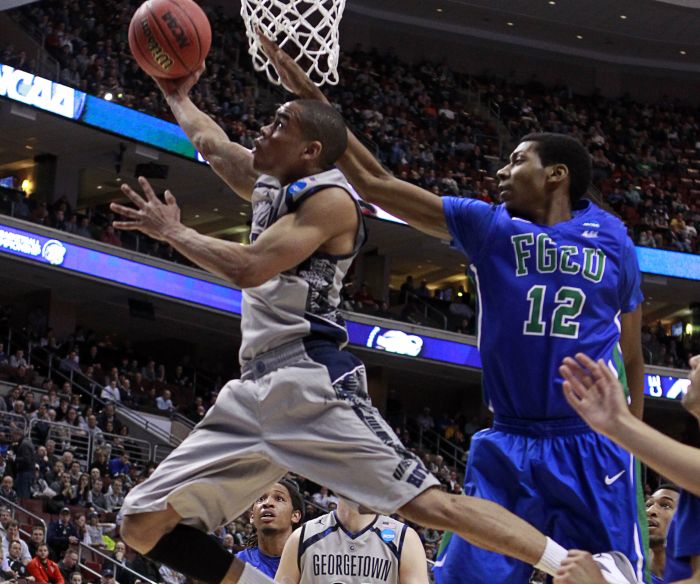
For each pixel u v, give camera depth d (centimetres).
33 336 2211
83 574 1327
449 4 3155
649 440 272
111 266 2286
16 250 2158
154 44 417
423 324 2666
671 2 3095
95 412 2066
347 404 337
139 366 2488
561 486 341
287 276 347
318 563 475
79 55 2355
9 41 2334
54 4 2498
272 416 339
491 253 364
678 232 2881
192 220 2819
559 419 348
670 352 2794
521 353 353
